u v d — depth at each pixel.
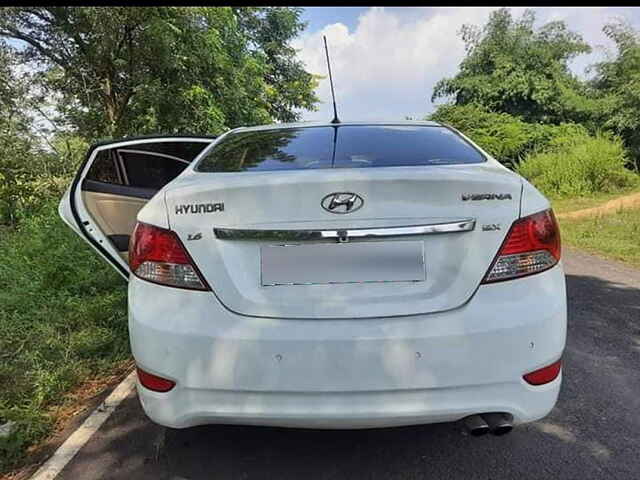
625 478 2.23
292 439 2.53
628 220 10.23
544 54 23.02
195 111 11.91
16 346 3.52
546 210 2.05
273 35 24.66
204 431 2.61
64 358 3.37
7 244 6.15
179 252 1.98
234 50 13.76
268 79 25.27
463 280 1.93
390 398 1.89
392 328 1.88
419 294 1.93
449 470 2.30
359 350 1.87
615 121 17.98
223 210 1.95
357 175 1.96
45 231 6.01
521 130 20.95
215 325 1.92
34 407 2.80
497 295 1.93
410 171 2.03
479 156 2.55
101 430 2.64
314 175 1.99
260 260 1.96
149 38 10.72
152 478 2.27
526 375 1.94
